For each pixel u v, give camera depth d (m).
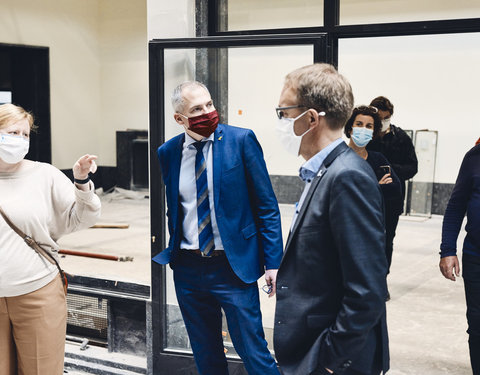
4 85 9.20
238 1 3.08
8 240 2.21
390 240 3.97
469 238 2.55
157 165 3.09
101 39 10.05
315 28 2.94
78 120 9.80
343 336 1.46
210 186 2.43
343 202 1.46
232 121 3.14
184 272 2.51
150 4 3.10
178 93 2.38
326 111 1.56
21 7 8.64
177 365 3.17
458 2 2.73
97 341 3.62
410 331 3.95
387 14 2.82
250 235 2.46
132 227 7.03
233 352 3.12
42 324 2.29
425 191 8.32
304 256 1.55
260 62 3.01
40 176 2.34
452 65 8.20
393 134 4.26
